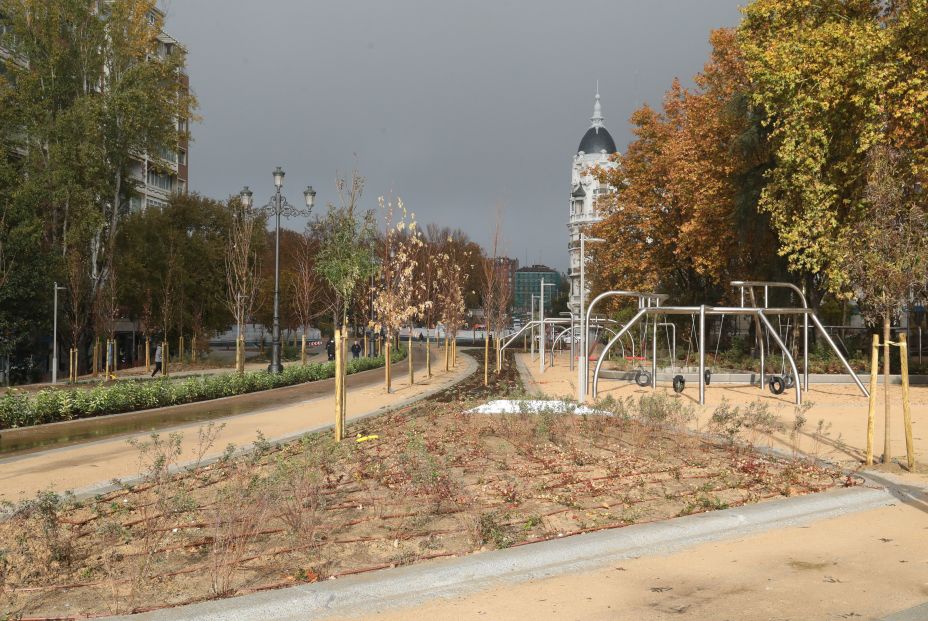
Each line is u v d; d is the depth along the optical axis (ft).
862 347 103.96
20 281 105.50
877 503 25.57
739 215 93.20
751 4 81.15
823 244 73.10
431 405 52.65
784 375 69.62
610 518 22.53
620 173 123.13
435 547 19.77
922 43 70.44
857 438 39.96
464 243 241.96
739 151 91.30
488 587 17.06
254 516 20.70
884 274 34.76
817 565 18.56
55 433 46.37
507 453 32.94
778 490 26.48
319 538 20.58
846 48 71.67
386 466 29.78
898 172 64.18
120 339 171.83
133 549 19.84
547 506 24.09
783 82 73.82
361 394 71.05
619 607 15.70
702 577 17.67
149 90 118.73
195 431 45.60
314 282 174.91
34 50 113.29
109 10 120.78
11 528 20.99
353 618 15.30
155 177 192.75
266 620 15.11
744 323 127.65
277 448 36.24
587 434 37.83
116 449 38.37
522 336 246.06
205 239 163.53
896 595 16.30
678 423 39.81
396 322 76.38
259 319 189.47
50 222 119.44
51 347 127.13
